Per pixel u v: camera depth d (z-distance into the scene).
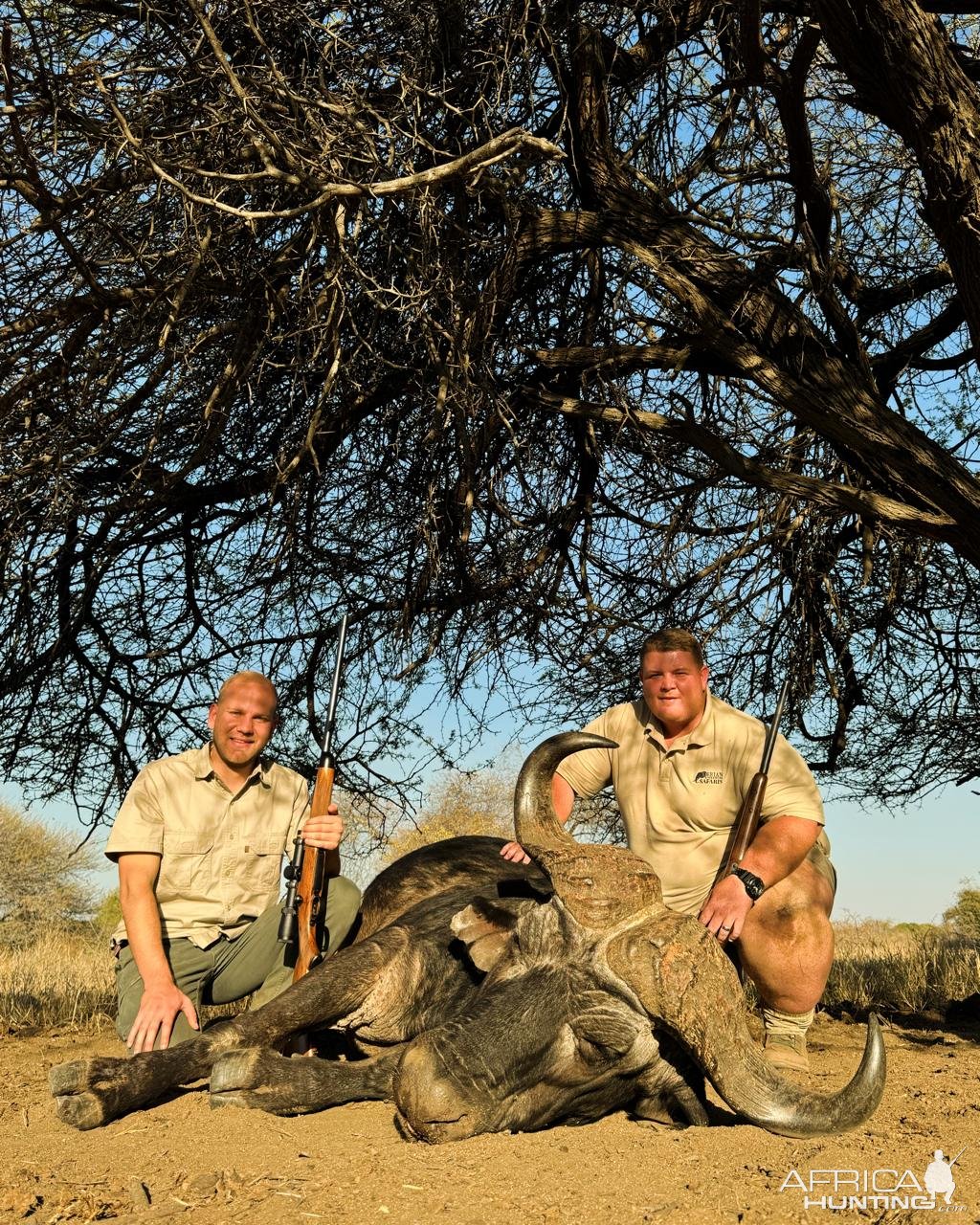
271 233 7.12
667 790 5.17
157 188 6.27
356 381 7.75
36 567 7.45
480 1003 4.00
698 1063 3.76
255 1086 4.36
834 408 6.91
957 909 17.45
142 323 6.51
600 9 7.69
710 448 7.24
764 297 7.18
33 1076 5.69
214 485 8.45
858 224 8.69
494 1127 3.90
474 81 7.12
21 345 6.88
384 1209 3.23
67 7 7.06
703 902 5.03
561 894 3.95
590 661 9.52
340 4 6.93
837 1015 7.63
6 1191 3.45
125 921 5.04
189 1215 3.24
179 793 5.26
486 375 7.15
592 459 9.06
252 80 6.26
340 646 5.54
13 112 5.64
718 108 8.27
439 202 7.15
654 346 7.55
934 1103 4.62
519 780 4.19
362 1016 4.92
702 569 9.38
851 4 5.80
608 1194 3.32
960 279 6.38
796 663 9.59
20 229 6.66
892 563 9.41
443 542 8.52
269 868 5.43
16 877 18.16
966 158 6.01
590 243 7.54
